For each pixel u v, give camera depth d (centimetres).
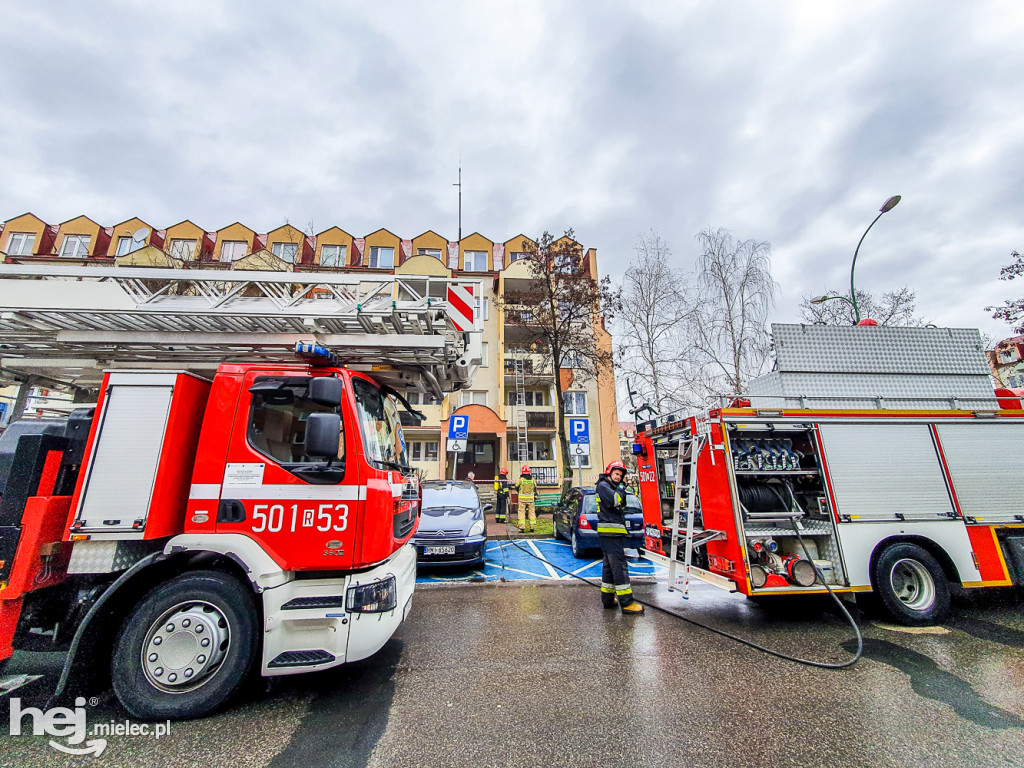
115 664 296
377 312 424
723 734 282
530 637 460
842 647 431
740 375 1493
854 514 505
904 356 623
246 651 306
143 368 338
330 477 331
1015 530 527
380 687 347
